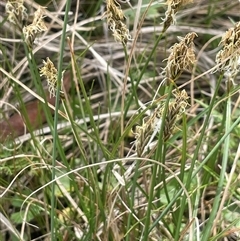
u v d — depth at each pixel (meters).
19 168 0.20
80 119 0.23
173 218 0.16
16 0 0.14
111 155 0.15
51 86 0.13
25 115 0.17
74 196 0.19
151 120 0.13
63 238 0.17
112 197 0.16
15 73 0.24
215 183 0.19
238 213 0.18
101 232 0.16
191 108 0.23
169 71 0.12
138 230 0.16
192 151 0.21
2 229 0.19
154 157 0.15
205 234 0.14
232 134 0.21
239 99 0.17
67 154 0.22
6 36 0.25
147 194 0.16
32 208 0.18
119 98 0.25
